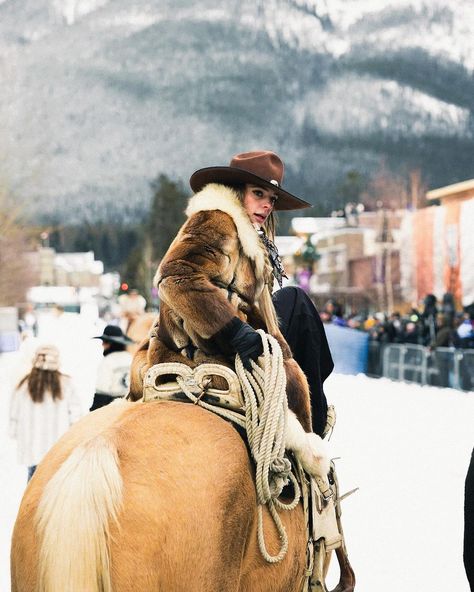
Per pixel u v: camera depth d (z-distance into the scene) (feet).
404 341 88.63
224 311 12.47
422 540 27.53
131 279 411.13
